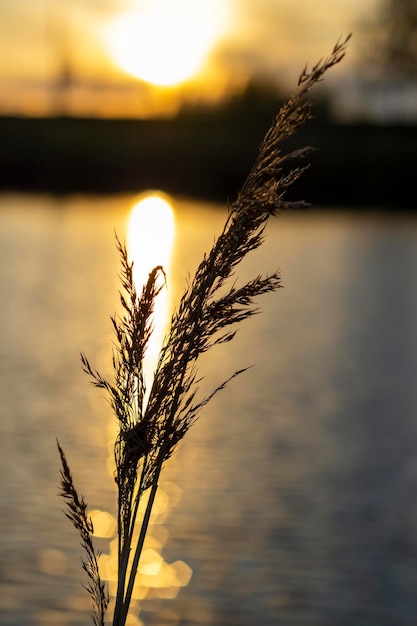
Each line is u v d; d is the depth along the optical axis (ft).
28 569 39.73
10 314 128.47
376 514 47.83
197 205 350.43
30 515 46.21
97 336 111.34
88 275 174.50
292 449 61.31
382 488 52.42
